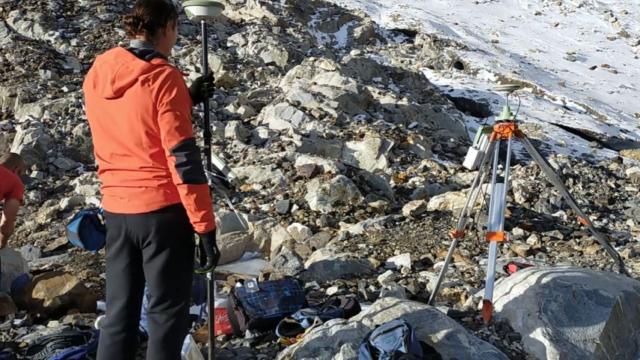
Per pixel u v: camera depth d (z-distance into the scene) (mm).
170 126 2871
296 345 3918
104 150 3043
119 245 3100
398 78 14359
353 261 5770
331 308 4512
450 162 9836
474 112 14477
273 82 12523
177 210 3020
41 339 4059
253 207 7336
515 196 8188
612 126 14984
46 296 4719
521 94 15742
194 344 3799
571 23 23203
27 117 9672
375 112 11383
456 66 17688
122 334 3150
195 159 2887
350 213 7285
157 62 2953
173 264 3062
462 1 24047
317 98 10812
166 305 3092
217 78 11898
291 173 8141
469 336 4008
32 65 11367
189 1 3443
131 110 2924
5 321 4594
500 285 4727
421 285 5363
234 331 4387
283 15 17172
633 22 23562
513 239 6711
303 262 6156
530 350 4168
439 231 6738
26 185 8195
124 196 3004
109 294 3164
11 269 5203
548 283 4465
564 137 12648
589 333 4199
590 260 6242
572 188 9352
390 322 3797
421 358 3562
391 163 9352
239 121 10039
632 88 18422
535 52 20109
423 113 11781
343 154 9328
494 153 4586
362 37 18156
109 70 2984
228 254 6289
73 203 7551
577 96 16781
